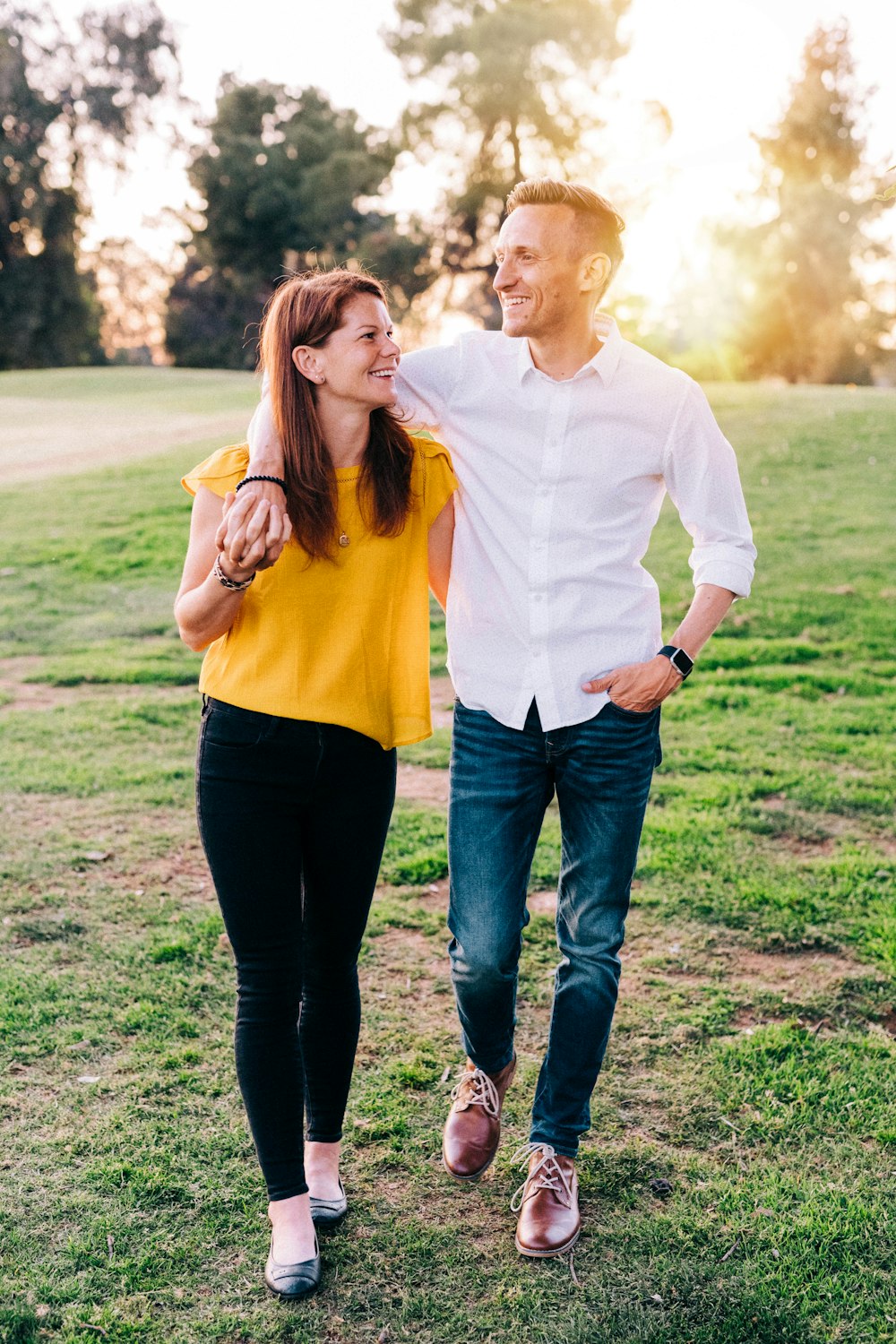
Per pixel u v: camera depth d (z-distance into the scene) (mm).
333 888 2398
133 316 57750
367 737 2354
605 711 2447
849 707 6664
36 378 34625
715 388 23547
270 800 2275
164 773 5531
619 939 2518
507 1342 2197
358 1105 2916
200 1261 2393
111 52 50125
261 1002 2311
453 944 2572
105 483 15688
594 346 2455
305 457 2211
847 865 4332
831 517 12219
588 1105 2572
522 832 2539
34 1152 2711
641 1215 2533
